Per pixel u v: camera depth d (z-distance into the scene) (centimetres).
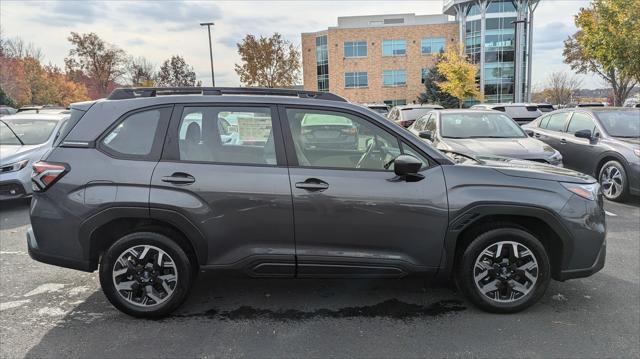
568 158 927
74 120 380
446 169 376
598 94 6125
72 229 363
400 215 366
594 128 881
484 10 5412
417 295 425
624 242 584
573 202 373
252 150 375
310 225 366
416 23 6250
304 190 364
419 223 367
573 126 945
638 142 803
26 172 775
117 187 361
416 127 1048
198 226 362
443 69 4541
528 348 334
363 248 372
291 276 379
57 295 430
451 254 374
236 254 370
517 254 377
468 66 4441
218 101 380
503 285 381
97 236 371
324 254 370
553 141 970
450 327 365
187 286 376
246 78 4194
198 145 375
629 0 1562
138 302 377
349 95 5762
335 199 363
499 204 366
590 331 357
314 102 384
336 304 408
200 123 378
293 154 374
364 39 5684
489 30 5450
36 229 369
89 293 435
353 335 354
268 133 377
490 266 380
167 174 362
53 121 911
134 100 381
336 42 5703
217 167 368
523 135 849
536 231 395
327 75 5872
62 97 6900
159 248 370
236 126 377
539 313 388
